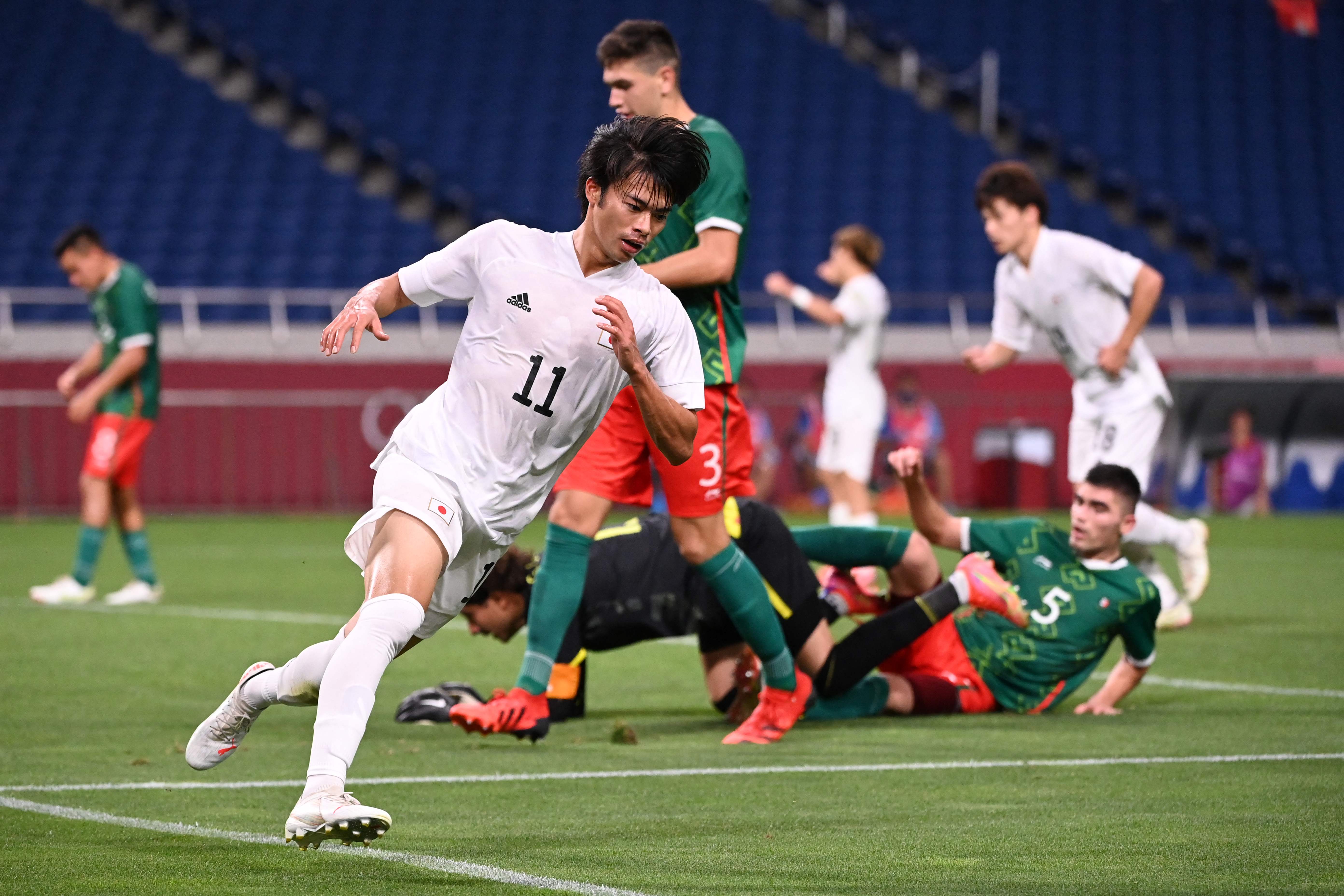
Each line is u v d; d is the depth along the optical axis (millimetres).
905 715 21328
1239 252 87125
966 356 29062
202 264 79312
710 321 19312
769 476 71500
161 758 18031
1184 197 90625
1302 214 90875
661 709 22406
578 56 96375
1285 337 81125
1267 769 17172
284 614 34156
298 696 12586
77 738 19344
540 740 19438
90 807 15219
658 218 13125
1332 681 24547
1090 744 18906
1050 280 27938
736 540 20031
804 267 82312
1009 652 21594
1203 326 81562
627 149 12953
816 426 72250
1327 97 97562
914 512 22062
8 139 86250
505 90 93500
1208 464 76000
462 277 13648
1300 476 75938
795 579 20312
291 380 71125
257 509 70750
